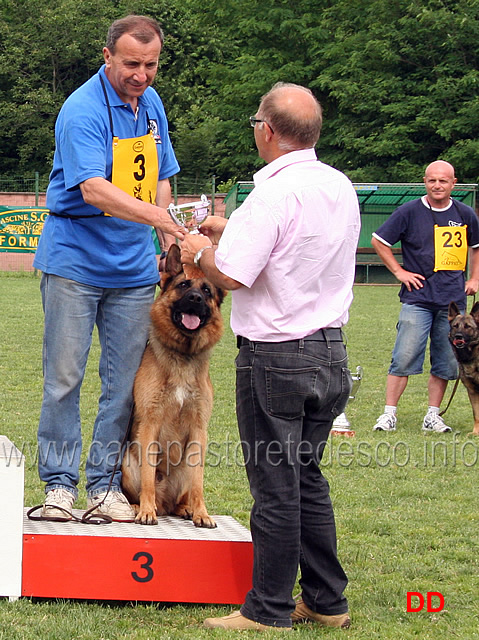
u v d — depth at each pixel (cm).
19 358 1093
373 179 3152
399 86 3183
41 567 355
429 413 804
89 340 424
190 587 367
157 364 429
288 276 330
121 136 409
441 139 3162
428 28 3111
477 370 783
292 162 338
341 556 442
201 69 3809
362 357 1255
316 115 339
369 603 378
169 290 430
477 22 3008
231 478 596
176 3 4028
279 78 3438
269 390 331
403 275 782
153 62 397
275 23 3588
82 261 414
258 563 337
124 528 388
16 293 1975
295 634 327
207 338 431
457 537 481
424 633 342
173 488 445
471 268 814
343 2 3475
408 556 447
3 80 3975
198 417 435
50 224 419
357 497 561
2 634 314
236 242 324
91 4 3988
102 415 438
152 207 381
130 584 362
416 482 603
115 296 430
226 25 3919
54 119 3878
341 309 344
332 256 338
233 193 2662
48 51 3850
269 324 331
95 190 386
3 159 3906
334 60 3425
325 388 338
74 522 394
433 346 804
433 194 785
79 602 358
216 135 3506
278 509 333
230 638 321
